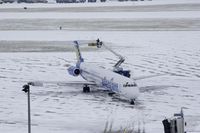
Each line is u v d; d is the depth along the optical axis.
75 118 134.38
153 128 121.38
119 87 149.50
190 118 131.00
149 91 169.38
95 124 127.19
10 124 128.75
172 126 90.19
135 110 142.12
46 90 175.62
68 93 169.50
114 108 145.25
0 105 151.88
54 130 121.75
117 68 183.25
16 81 193.62
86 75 173.25
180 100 154.75
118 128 122.50
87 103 152.88
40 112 141.88
